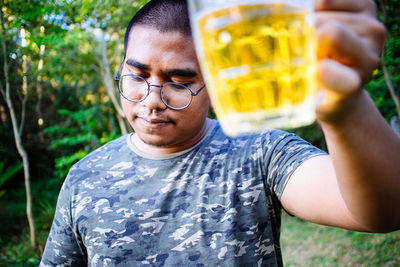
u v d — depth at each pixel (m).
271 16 0.52
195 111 1.23
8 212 7.51
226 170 1.35
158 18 1.15
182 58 1.15
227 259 1.25
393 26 5.12
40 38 4.19
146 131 1.25
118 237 1.31
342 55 0.56
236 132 0.57
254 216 1.30
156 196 1.34
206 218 1.30
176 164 1.37
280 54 0.53
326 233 5.55
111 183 1.40
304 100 0.55
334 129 0.64
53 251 1.44
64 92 9.76
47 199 8.28
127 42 1.30
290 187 1.19
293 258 4.85
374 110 0.66
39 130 9.41
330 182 1.01
